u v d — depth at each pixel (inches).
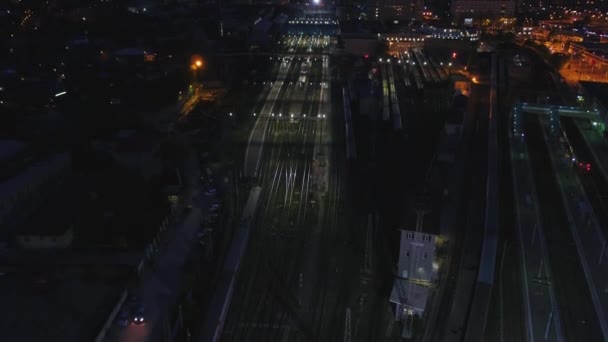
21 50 5556.1
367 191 3267.7
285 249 2662.4
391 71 6417.3
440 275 2421.3
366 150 3922.2
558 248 2667.3
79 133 3846.0
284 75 6343.5
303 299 2283.5
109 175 3312.0
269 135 4276.6
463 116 4416.8
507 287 2352.4
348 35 7623.0
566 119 4640.8
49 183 3093.0
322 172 3548.2
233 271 2448.3
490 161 3703.3
